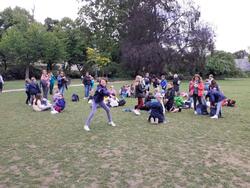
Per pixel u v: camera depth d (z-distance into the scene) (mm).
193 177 6230
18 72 57062
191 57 52750
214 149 8336
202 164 7059
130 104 18625
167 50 51375
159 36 53094
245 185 5844
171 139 9445
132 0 55188
